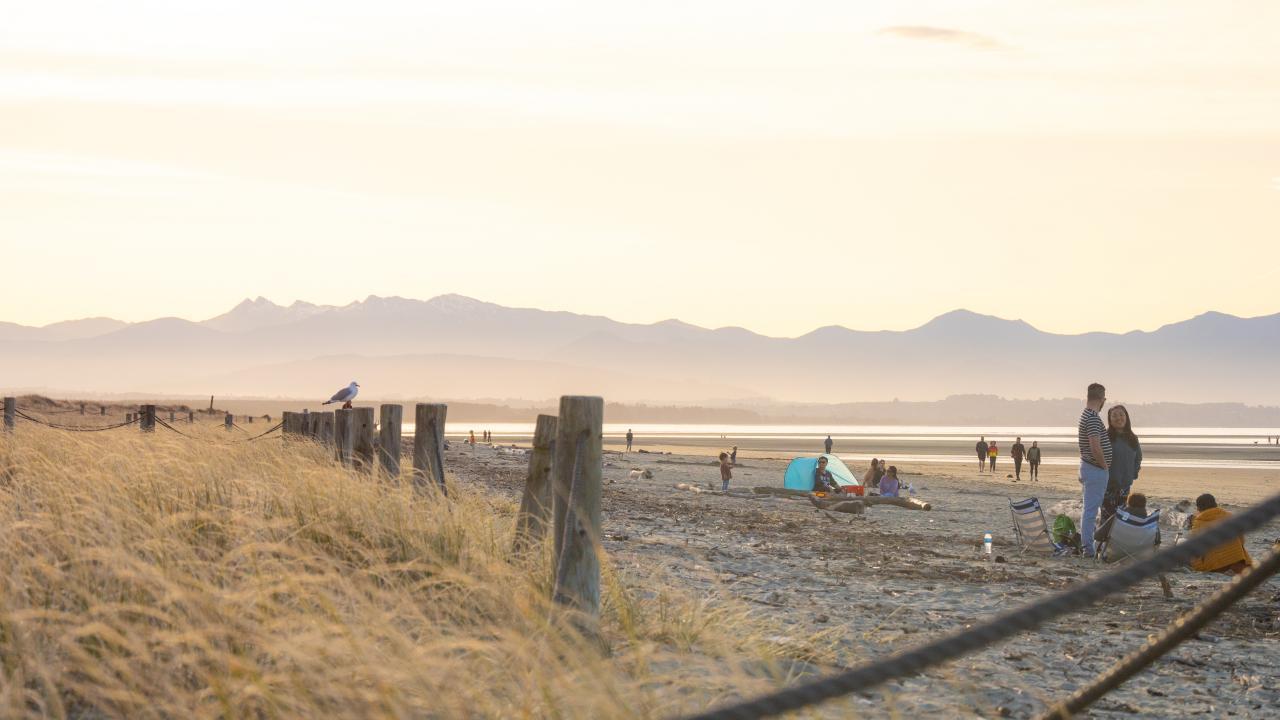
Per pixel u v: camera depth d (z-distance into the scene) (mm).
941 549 20469
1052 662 9812
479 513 11562
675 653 7781
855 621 11078
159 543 7410
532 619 6871
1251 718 8023
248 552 7293
